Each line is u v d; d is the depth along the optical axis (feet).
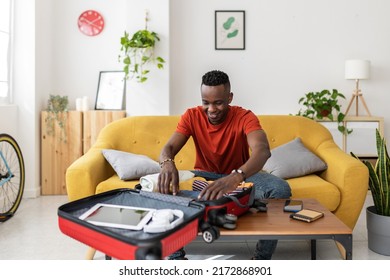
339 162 7.54
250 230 4.34
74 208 3.60
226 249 7.12
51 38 12.22
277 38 12.42
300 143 8.84
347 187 7.13
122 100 12.14
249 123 5.69
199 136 6.15
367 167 7.11
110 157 7.98
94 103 12.48
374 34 12.45
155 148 9.03
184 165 8.89
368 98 12.64
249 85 12.50
